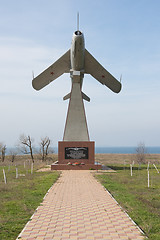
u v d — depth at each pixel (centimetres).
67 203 921
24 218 740
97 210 827
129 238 588
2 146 4194
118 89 2628
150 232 629
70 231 632
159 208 870
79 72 2264
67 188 1229
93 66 2406
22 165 3038
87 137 2298
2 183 1408
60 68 2417
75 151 2223
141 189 1230
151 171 2084
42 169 2261
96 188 1230
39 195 1061
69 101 2345
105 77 2512
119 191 1154
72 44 2097
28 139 3944
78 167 2142
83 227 662
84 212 804
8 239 580
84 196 1044
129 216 760
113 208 853
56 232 625
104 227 662
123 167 2480
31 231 630
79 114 2330
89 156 2223
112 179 1563
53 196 1041
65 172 1961
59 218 739
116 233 620
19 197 1023
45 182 1400
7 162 3662
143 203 932
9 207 858
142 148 4159
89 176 1700
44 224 685
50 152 4338
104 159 4203
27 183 1388
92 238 588
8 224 684
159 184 1398
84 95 2589
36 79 2475
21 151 4006
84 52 2225
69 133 2298
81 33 2084
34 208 854
